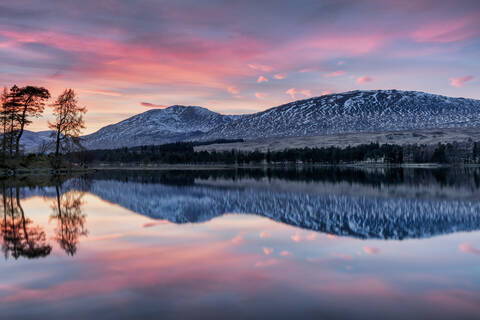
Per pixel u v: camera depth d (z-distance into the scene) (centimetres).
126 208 2631
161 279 1027
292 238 1602
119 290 944
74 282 1005
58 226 1875
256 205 2897
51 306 852
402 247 1441
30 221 2039
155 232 1720
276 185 5238
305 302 869
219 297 897
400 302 870
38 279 1030
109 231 1742
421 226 1956
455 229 1870
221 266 1149
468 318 788
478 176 7550
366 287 967
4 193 3538
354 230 1817
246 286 971
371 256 1291
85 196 3388
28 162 6988
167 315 802
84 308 839
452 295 913
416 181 5984
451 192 4028
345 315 802
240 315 800
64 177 6359
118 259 1231
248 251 1350
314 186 5025
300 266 1153
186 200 3228
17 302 875
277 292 930
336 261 1219
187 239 1563
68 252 1329
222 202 3098
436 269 1132
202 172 10894
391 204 3011
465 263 1201
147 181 6034
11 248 1394
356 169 13325
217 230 1788
